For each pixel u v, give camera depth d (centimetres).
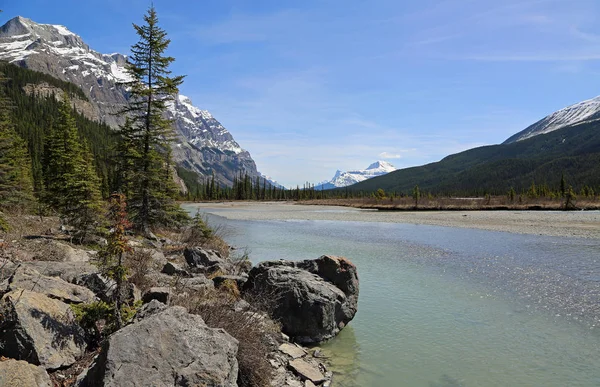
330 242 2783
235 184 17212
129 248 662
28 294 584
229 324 671
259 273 1100
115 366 435
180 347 492
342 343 947
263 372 645
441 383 746
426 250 2364
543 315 1140
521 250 2284
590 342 943
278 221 5003
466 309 1201
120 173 2467
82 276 798
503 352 890
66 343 555
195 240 2136
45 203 2338
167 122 2562
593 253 2131
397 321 1099
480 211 6444
